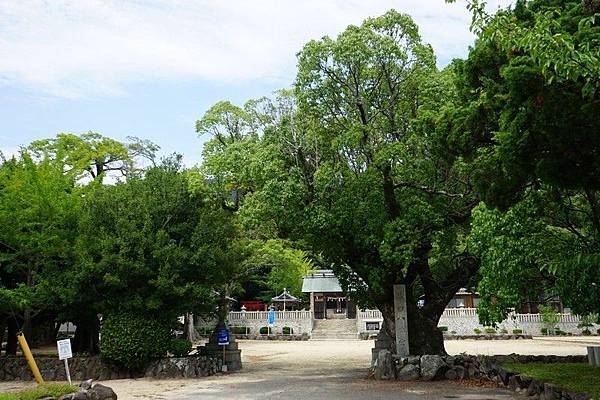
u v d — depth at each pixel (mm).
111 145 35562
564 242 12727
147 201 20641
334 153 18250
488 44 10766
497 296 13508
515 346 34781
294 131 17797
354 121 17969
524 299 13594
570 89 8016
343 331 48719
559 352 29203
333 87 17719
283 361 26578
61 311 20906
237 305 56750
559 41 6887
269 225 20875
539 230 12664
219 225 20906
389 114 18250
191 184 20891
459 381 17312
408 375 17844
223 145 22094
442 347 19750
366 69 17766
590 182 9164
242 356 29672
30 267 20266
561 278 11742
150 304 19188
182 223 20859
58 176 21234
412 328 19594
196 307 21125
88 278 19062
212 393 15531
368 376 18938
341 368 22844
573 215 14227
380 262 18828
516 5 10992
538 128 8680
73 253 19641
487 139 11836
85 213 20547
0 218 18953
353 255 19250
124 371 19812
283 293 52031
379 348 20656
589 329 45156
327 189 17438
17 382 18938
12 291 18984
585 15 8758
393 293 19453
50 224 20000
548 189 11531
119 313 19609
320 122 18328
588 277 10914
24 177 20125
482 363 17859
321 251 20125
